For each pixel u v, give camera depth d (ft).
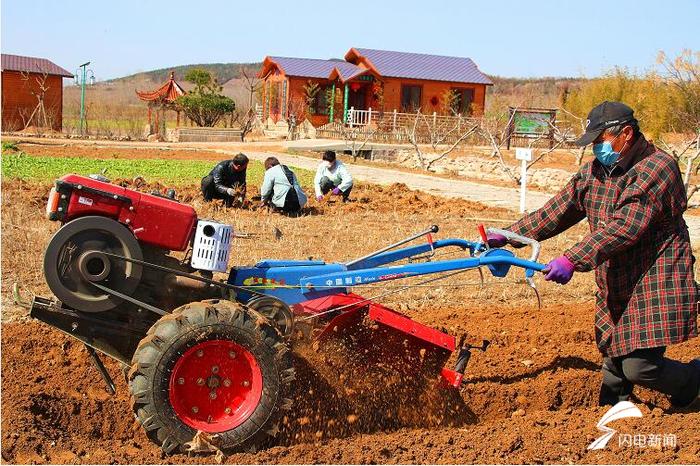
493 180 91.25
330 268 20.20
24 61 153.38
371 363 20.76
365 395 20.75
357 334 20.59
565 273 19.16
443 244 21.52
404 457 17.83
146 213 18.12
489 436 19.24
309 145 126.11
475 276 34.81
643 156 19.40
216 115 162.30
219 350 17.58
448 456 17.97
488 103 228.84
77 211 17.83
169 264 19.03
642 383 20.27
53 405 19.81
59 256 17.57
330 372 20.57
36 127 147.64
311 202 57.93
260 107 185.06
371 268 20.94
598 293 20.79
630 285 19.80
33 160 82.64
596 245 19.01
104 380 20.89
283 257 36.35
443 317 29.25
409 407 21.04
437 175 92.94
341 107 163.73
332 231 44.68
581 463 17.69
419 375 20.89
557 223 21.22
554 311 30.66
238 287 18.94
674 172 19.25
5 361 22.67
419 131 144.25
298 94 163.43
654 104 106.42
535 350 26.04
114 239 17.89
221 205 50.85
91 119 187.01
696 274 35.68
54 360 22.99
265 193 50.75
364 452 17.99
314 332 20.07
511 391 22.66
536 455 17.98
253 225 45.03
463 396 22.41
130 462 17.11
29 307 18.34
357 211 54.08
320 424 19.94
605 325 20.52
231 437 17.48
